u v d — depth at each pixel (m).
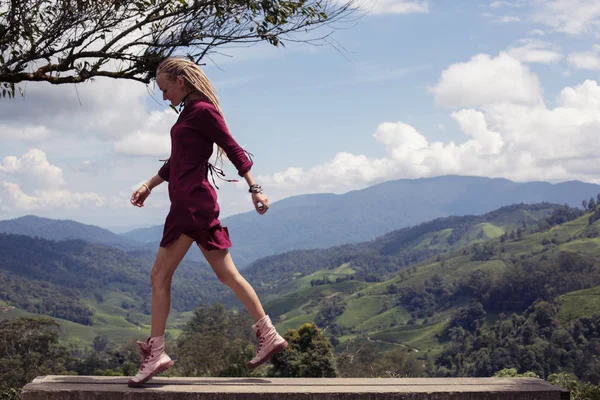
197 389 2.85
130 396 2.79
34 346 67.12
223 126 3.03
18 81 5.25
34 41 5.25
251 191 3.01
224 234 3.12
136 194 3.35
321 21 5.07
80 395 2.78
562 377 17.42
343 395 2.82
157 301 3.01
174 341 79.88
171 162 3.07
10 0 5.17
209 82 3.13
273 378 3.21
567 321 116.44
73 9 5.17
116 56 5.31
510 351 108.19
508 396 2.87
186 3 5.21
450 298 198.50
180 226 2.99
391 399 2.82
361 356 69.50
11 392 9.45
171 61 3.10
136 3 5.21
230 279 3.11
